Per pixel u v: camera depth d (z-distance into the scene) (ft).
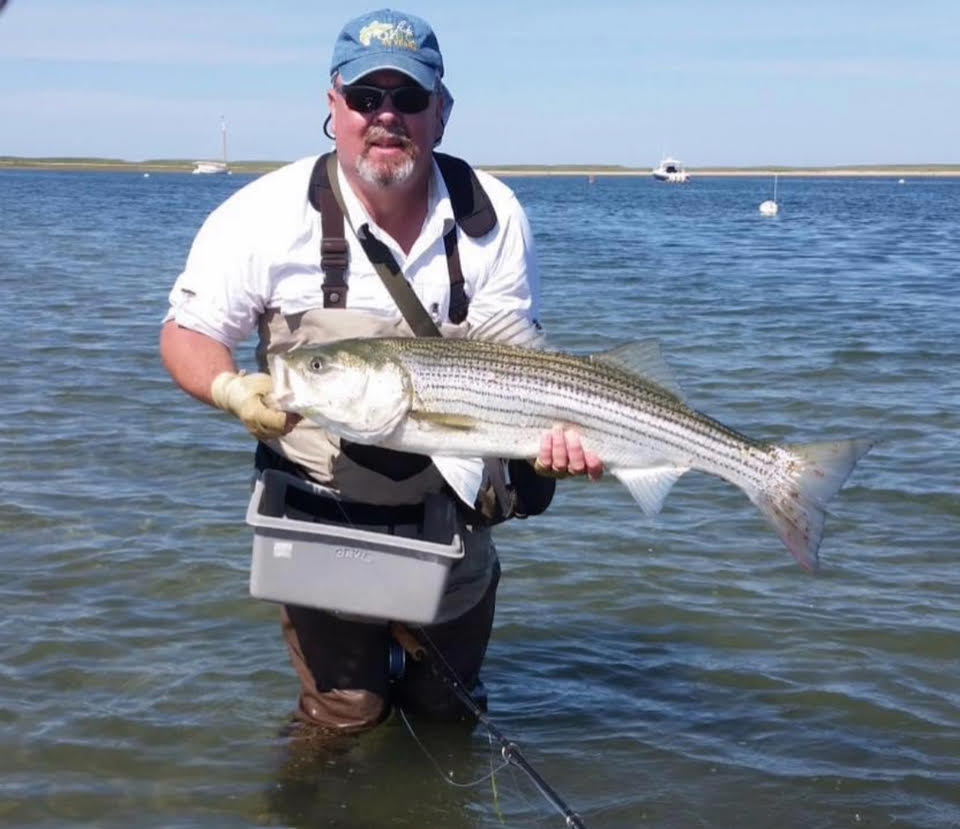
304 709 7.51
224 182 163.02
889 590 9.91
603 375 6.48
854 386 17.61
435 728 7.66
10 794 6.84
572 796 6.98
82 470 12.88
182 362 6.57
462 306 6.79
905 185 212.23
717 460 6.64
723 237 53.26
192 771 7.15
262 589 6.55
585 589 9.95
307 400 6.11
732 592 9.87
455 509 6.95
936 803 6.89
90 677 8.23
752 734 7.68
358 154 6.38
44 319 23.35
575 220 68.59
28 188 118.32
